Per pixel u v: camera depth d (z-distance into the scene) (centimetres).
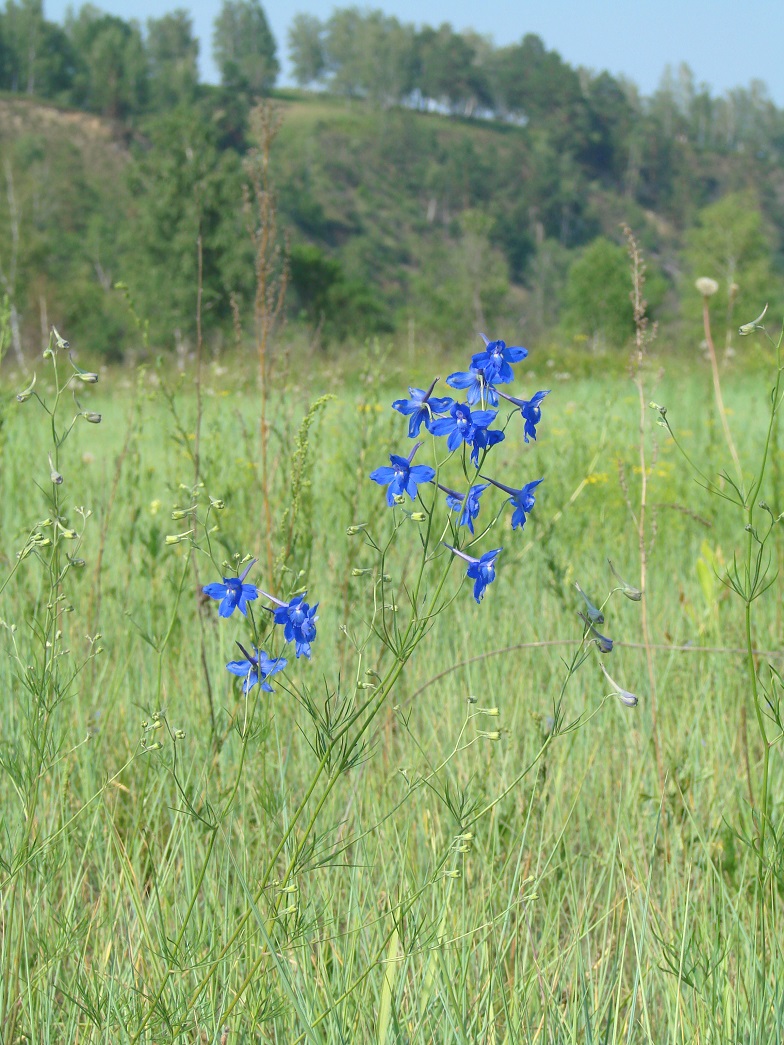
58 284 3816
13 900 235
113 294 3884
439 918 239
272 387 505
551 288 10825
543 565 500
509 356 192
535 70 17800
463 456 192
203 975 231
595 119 17525
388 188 13812
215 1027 197
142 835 275
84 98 12488
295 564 376
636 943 231
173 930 251
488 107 18275
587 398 1071
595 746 350
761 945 237
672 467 742
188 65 13238
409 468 192
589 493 653
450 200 13988
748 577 230
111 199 7838
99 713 330
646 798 311
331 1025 204
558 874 294
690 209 16438
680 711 378
